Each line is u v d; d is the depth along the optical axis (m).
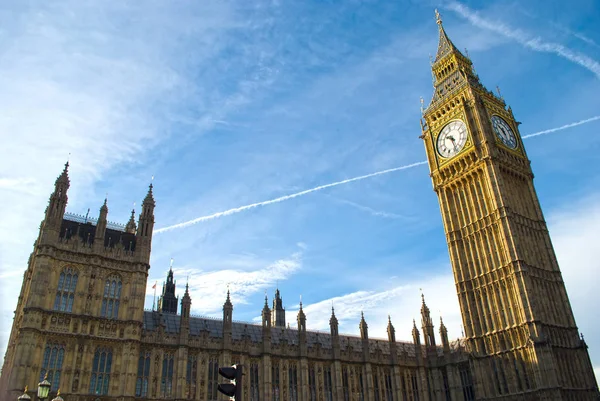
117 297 56.19
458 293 77.81
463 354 75.38
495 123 84.19
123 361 53.41
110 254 57.38
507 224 73.12
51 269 53.31
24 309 50.25
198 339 59.62
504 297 71.62
